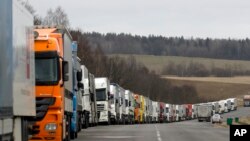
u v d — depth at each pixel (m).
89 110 79.38
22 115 28.33
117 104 112.69
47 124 38.06
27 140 30.64
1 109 23.62
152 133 63.81
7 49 25.05
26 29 29.72
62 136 39.59
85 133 62.88
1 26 23.97
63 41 42.19
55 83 38.38
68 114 45.00
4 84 24.31
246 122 119.44
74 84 51.44
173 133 65.31
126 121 126.94
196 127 94.06
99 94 100.50
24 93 28.81
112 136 56.88
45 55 38.62
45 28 43.72
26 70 29.44
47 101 38.16
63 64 39.75
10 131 25.59
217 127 97.12
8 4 25.36
